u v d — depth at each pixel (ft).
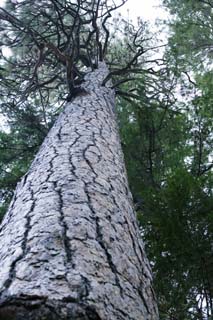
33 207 8.07
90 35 25.64
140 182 19.35
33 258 6.11
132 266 7.15
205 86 23.21
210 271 13.07
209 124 20.10
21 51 25.25
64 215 7.49
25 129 23.66
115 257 6.88
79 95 18.12
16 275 5.71
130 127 21.59
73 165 10.00
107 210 8.37
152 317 6.65
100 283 5.86
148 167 20.38
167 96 22.34
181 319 13.17
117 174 10.84
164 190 13.91
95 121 14.62
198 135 20.18
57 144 11.93
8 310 5.01
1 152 23.18
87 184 9.11
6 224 8.42
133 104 23.18
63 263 5.98
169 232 13.07
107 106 18.11
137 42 29.12
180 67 26.50
